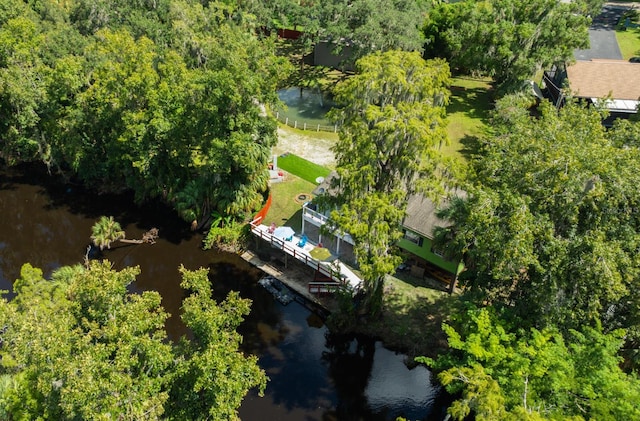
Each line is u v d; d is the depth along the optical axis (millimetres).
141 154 38688
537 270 22297
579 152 23750
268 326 32750
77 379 16578
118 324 19250
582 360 20781
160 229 40594
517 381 20328
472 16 50188
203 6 59781
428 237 32344
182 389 20094
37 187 45594
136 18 50625
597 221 23016
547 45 49000
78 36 47188
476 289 26188
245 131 37344
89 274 20172
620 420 19094
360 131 25438
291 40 71562
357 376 29625
